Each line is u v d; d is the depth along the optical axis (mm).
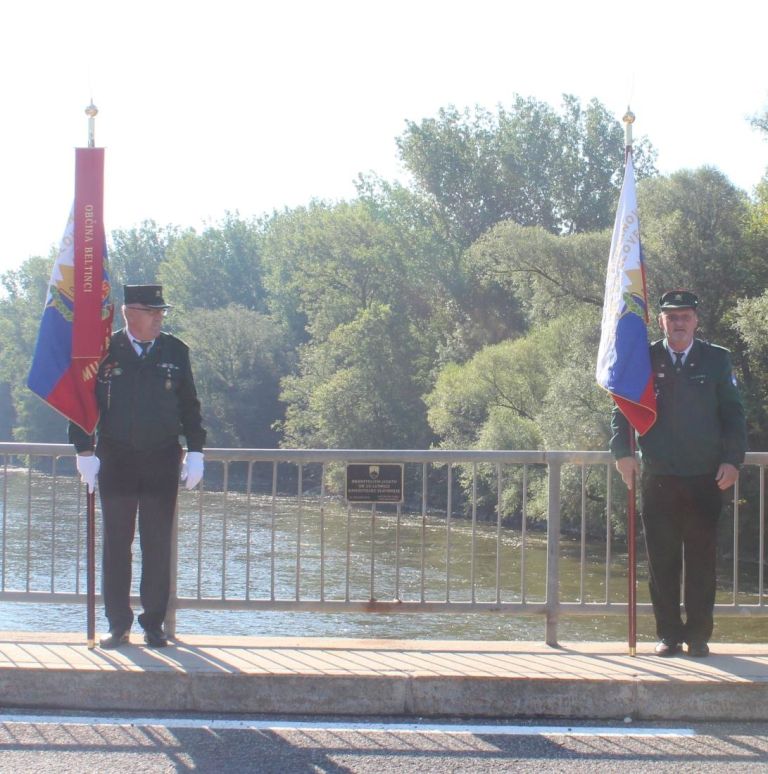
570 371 25922
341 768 4246
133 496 5672
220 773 4184
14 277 92875
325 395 45938
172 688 5070
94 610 5625
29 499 6148
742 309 22844
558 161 53281
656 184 27844
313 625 12281
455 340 44656
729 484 5359
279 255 63906
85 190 5566
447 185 52500
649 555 5621
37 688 5102
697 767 4281
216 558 17375
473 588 6008
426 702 5039
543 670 5195
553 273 28828
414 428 44906
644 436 5566
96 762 4305
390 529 23516
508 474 24984
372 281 51688
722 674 5137
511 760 4359
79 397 5504
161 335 5816
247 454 6027
